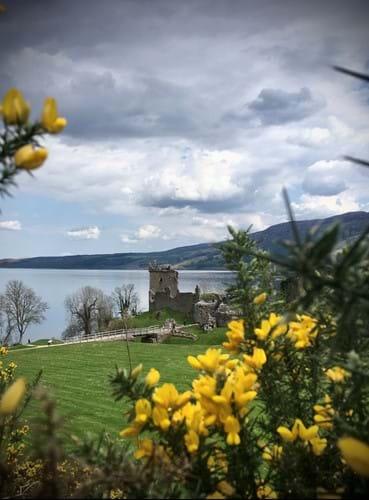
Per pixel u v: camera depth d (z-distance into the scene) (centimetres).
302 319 204
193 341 5775
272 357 190
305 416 197
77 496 127
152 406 158
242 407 157
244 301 195
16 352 4303
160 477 133
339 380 176
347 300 102
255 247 196
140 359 3734
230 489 148
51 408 107
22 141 125
